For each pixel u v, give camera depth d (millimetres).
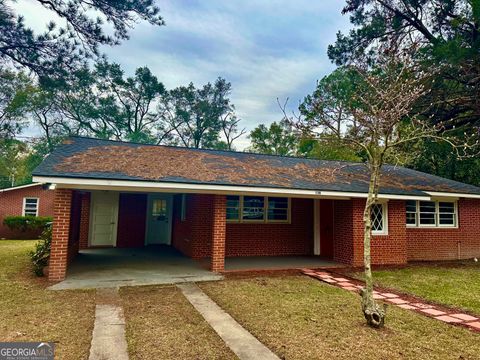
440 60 11648
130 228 14383
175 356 4016
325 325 5176
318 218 13000
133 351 4129
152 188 8281
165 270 9258
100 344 4309
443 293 7539
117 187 8133
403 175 14469
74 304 6035
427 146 15539
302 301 6535
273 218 12672
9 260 10367
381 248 11062
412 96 6473
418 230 12852
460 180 20438
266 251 12414
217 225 9312
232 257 11867
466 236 13523
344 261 10992
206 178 8797
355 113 7949
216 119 37875
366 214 5602
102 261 10508
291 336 4707
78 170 7754
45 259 8328
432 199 13039
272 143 37594
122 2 12141
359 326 5156
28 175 35719
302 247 12891
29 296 6480
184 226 12641
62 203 7926
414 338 4750
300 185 9758
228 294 6984
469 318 5773
